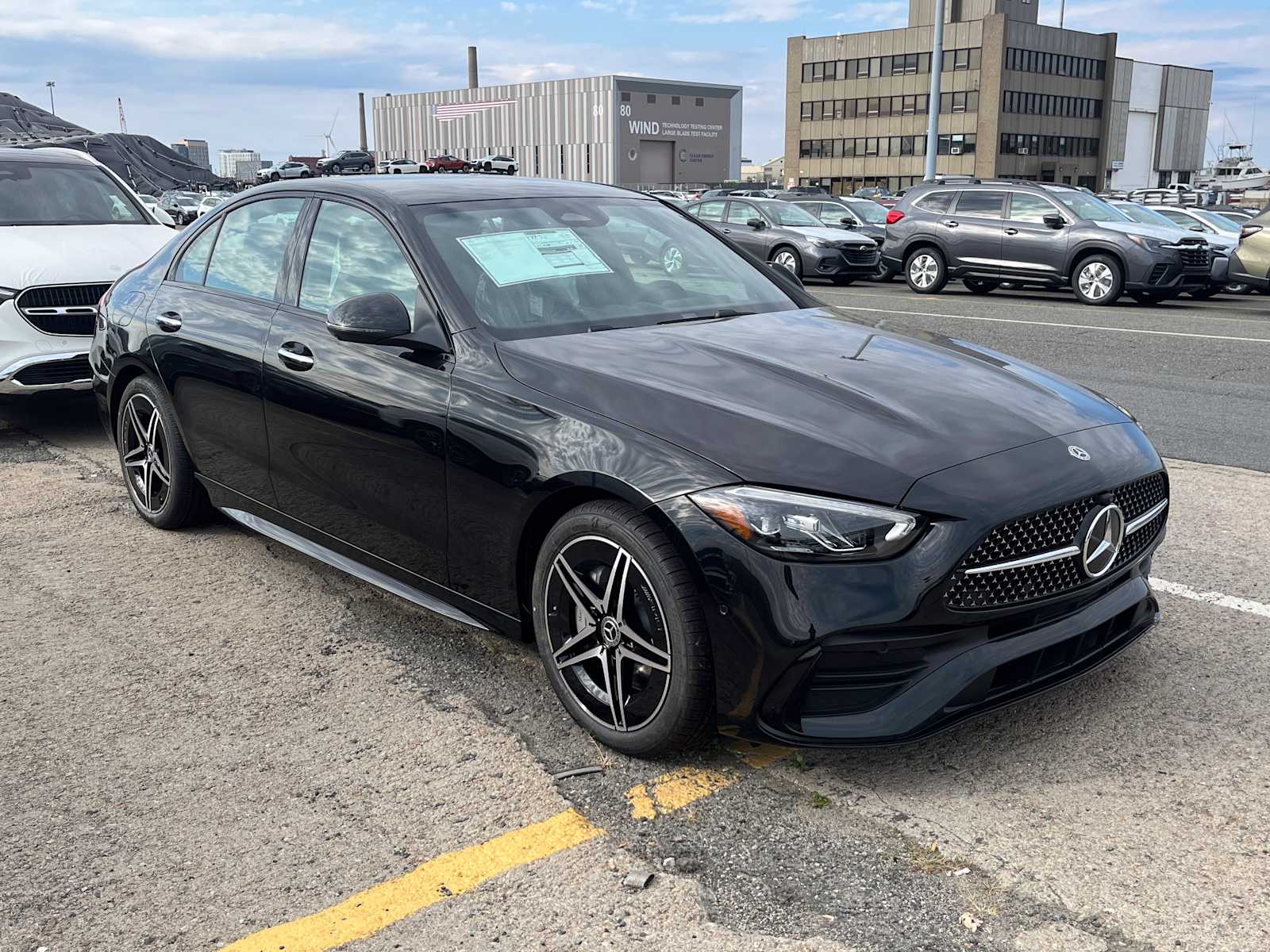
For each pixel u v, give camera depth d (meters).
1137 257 15.12
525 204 4.01
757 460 2.70
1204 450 6.54
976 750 3.04
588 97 70.00
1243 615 3.95
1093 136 92.69
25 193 7.56
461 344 3.35
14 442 6.91
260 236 4.36
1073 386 3.47
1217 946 2.25
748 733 2.73
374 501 3.62
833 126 93.94
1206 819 2.70
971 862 2.54
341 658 3.70
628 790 2.86
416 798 2.85
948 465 2.71
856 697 2.69
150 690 3.48
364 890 2.48
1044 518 2.75
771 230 19.53
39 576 4.48
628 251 3.98
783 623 2.58
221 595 4.27
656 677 2.85
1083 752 3.01
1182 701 3.30
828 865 2.54
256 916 2.40
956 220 17.20
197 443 4.56
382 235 3.74
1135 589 3.14
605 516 2.87
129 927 2.37
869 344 3.54
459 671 3.59
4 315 6.41
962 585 2.63
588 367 3.13
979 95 83.69
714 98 75.50
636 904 2.42
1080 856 2.56
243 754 3.08
